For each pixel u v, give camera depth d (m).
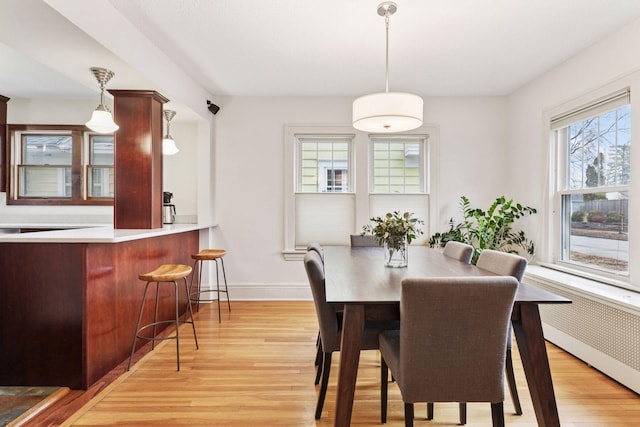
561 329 2.85
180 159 4.46
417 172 4.48
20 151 4.55
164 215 4.23
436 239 4.21
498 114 4.31
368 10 2.44
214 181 4.34
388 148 4.47
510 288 1.36
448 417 1.95
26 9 1.87
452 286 1.36
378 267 2.28
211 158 4.29
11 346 2.24
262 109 4.34
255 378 2.36
